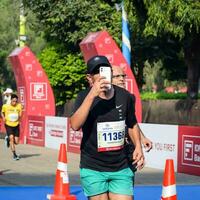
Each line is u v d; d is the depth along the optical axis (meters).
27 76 24.25
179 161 13.82
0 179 12.50
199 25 18.34
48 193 10.25
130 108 5.87
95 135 5.70
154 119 25.47
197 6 17.88
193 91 24.50
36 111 24.39
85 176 5.75
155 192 10.42
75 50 27.38
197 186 11.15
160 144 14.45
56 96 27.69
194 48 23.55
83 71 26.95
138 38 24.81
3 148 20.34
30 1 27.64
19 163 15.72
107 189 5.78
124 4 20.25
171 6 18.00
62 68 26.88
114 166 5.72
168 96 27.41
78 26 26.56
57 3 26.67
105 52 18.59
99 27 25.75
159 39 24.52
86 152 5.75
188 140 13.54
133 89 18.77
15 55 24.55
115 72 6.72
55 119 20.30
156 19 18.66
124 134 5.79
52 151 19.34
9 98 17.92
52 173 13.56
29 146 21.47
